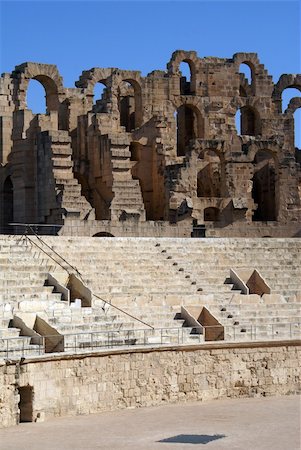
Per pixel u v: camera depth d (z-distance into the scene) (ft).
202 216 323.57
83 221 289.94
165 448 160.76
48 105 335.26
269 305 244.63
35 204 307.37
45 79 333.01
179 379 209.15
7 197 322.14
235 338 227.61
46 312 213.25
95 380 196.13
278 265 269.64
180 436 171.01
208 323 229.66
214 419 188.34
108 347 203.51
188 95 360.48
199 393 211.82
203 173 354.33
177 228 301.84
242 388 217.56
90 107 339.57
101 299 226.38
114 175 309.01
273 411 197.47
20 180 309.42
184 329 222.48
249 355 219.00
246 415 192.75
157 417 190.80
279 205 338.13
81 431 176.55
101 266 245.24
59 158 297.33
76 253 247.50
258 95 372.17
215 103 361.51
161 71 351.46
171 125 349.82
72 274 230.68
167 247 264.11
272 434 172.24
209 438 168.66
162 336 217.77
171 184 320.29
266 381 220.64
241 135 364.79
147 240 263.70
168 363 207.72
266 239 277.85
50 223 296.92
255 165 363.56
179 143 371.35
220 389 214.90
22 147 308.81
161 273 250.98
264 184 363.15
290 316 241.55
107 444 164.96
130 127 366.43
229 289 251.19
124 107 368.27
